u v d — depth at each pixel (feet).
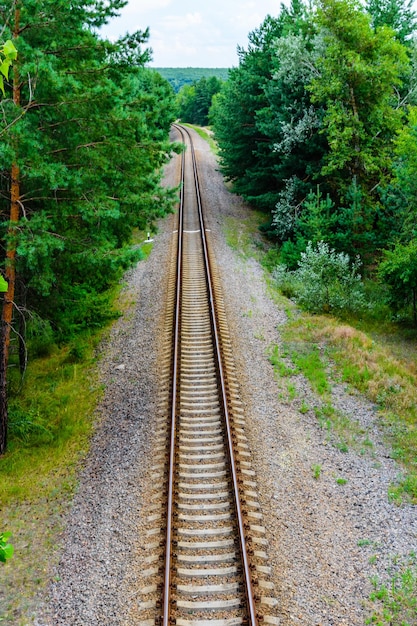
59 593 27.07
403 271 65.92
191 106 340.59
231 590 26.66
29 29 34.27
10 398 48.70
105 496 34.12
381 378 49.98
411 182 71.92
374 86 83.51
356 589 27.17
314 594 26.71
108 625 25.02
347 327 61.26
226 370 49.32
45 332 45.96
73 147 36.60
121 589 26.89
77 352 55.31
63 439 41.45
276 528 31.04
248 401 45.09
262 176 101.86
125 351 55.72
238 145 107.55
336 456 38.45
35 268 37.32
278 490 34.35
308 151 89.51
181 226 93.45
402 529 31.30
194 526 30.91
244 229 100.94
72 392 49.16
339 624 25.17
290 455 38.19
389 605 26.22
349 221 78.79
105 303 63.05
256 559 28.50
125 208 41.91
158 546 29.30
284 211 90.99
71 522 32.14
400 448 39.63
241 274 77.25
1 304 43.86
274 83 95.50
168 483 34.06
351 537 30.68
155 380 48.80
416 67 97.50
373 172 86.89
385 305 74.74
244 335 58.18
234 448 37.73
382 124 87.76
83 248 39.32
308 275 69.00
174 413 41.52
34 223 33.83
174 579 27.22
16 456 39.96
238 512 31.14
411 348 63.98
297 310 67.92
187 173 142.72
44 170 32.78
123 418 43.45
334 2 79.05
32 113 35.27
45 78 31.91
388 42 82.28
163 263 80.59
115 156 38.29
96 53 36.42
